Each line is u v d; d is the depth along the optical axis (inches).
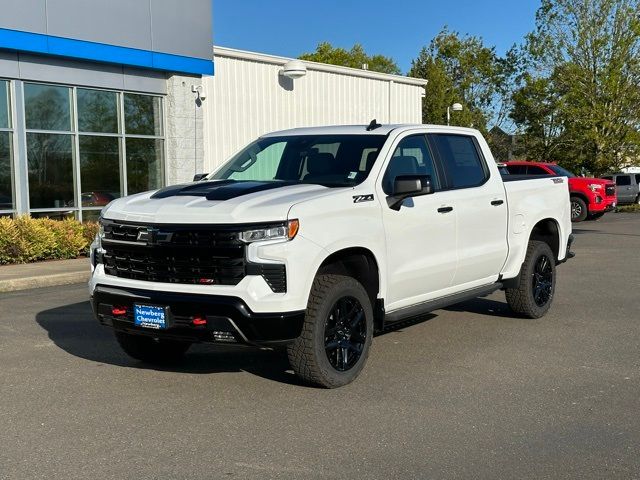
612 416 200.4
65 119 647.8
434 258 262.8
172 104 732.0
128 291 216.8
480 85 2591.0
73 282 466.0
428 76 2368.4
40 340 290.8
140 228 215.9
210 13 752.3
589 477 159.8
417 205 253.4
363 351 230.1
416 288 257.4
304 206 210.4
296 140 270.7
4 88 601.0
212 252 204.8
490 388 226.2
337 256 225.5
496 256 299.4
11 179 608.7
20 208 609.9
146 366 252.2
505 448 176.6
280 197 216.4
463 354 269.0
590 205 924.6
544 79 1742.1
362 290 227.0
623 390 224.5
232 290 201.9
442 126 286.5
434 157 274.4
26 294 413.1
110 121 687.1
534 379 236.4
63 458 170.6
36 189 623.8
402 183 234.4
